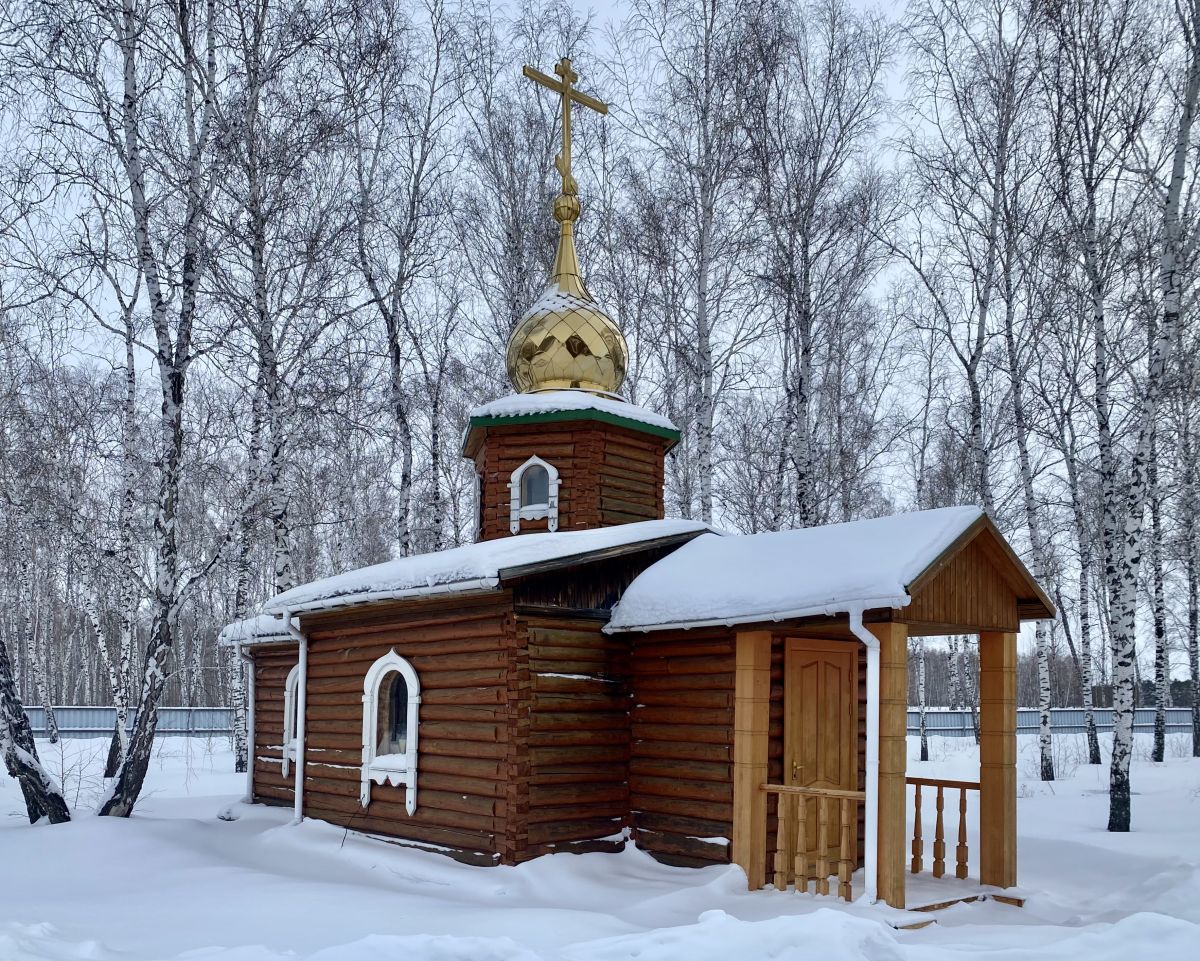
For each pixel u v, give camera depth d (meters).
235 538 13.48
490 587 9.14
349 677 11.70
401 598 10.17
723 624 8.87
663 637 10.05
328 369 15.20
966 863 9.58
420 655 10.62
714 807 9.30
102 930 7.30
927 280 17.81
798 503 15.93
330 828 11.41
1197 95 13.66
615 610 10.09
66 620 35.22
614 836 10.02
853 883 9.17
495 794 9.52
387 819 10.78
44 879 9.50
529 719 9.50
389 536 29.00
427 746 10.40
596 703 10.07
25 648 28.83
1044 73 15.41
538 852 9.41
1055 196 15.60
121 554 18.12
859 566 8.08
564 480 12.11
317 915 7.80
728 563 9.60
